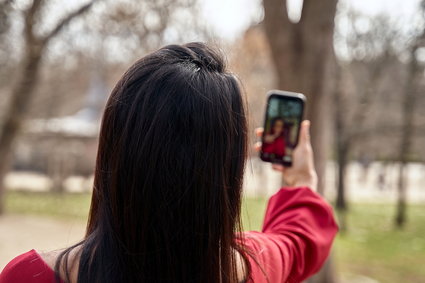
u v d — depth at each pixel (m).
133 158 1.01
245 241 1.17
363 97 17.03
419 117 16.83
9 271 1.01
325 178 5.97
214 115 1.05
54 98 22.28
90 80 23.66
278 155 1.64
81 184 24.11
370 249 11.97
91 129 23.11
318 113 5.88
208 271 1.04
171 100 1.03
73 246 1.08
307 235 1.33
